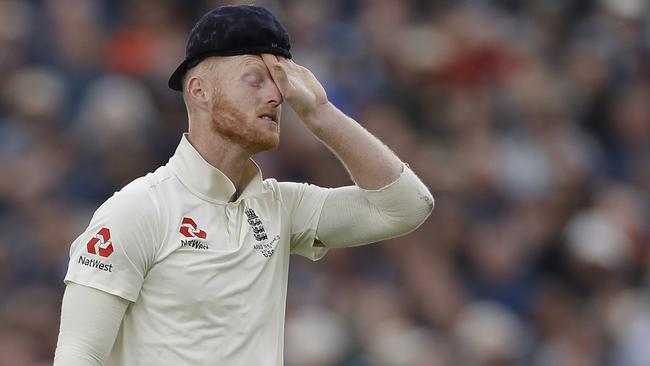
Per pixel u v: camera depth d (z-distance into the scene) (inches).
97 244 543.2
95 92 1736.0
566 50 2005.4
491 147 1742.1
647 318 1547.7
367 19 1926.7
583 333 1525.6
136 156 1616.6
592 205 1724.9
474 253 1574.8
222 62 558.3
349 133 577.3
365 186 585.0
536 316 1540.4
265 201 580.4
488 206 1665.8
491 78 1907.0
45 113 1683.1
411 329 1441.9
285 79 556.7
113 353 557.6
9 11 1818.4
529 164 1748.3
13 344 1341.0
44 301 1422.2
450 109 1820.9
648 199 1798.7
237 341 549.3
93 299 540.4
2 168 1587.1
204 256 550.0
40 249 1493.6
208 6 1882.4
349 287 1455.5
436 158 1720.0
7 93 1727.4
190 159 563.2
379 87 1834.4
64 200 1573.6
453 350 1443.2
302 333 1378.0
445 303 1487.5
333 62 1808.6
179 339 543.8
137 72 1758.1
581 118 1907.0
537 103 1862.7
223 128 559.2
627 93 1937.7
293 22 1831.9
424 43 1915.6
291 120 1626.5
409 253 1519.4
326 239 604.1
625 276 1643.7
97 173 1600.6
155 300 547.2
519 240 1609.3
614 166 1855.3
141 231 545.0
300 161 1611.7
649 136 1897.1
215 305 547.5
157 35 1820.9
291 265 1460.4
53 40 1798.7
